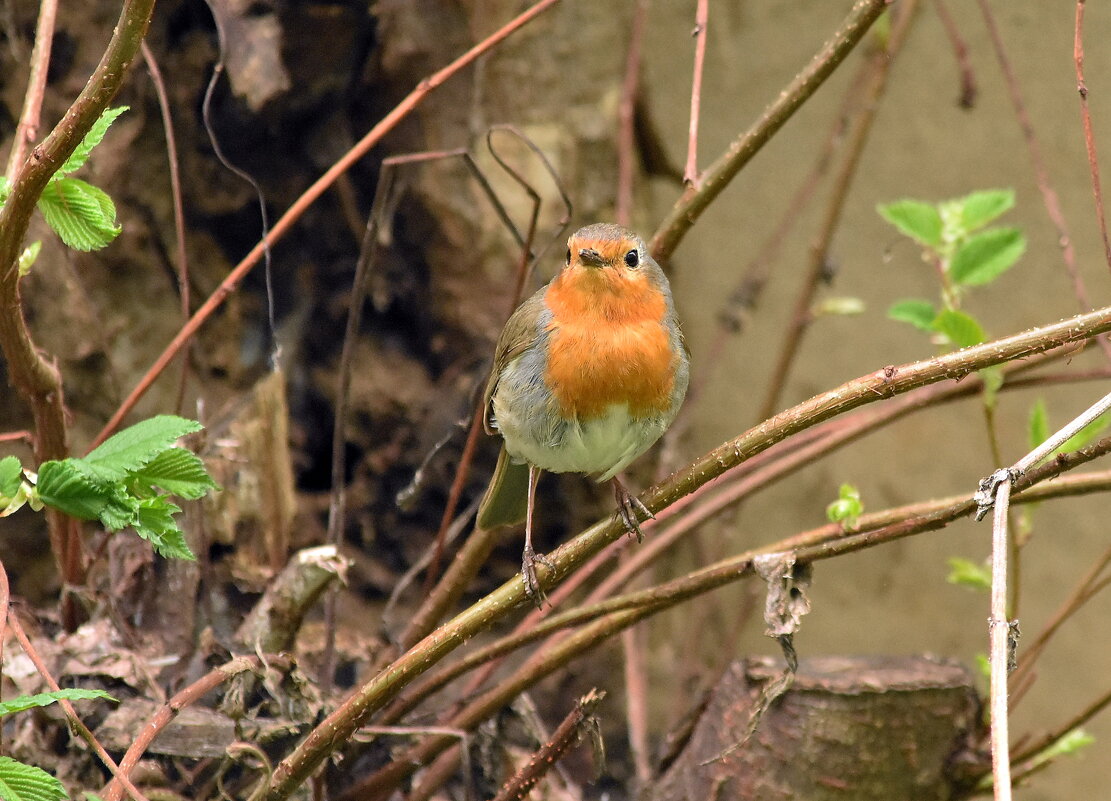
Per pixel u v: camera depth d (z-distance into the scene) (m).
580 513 10.02
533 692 9.95
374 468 9.85
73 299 8.72
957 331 6.11
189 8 8.79
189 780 6.59
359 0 8.97
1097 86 9.98
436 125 9.41
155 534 4.91
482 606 5.48
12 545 8.84
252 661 5.94
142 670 6.77
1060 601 10.16
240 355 9.47
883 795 6.48
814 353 10.85
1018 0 10.14
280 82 8.66
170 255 9.09
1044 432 6.50
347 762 7.03
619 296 6.44
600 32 10.09
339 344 9.84
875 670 6.68
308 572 6.87
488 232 9.52
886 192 10.63
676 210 6.74
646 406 6.54
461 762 7.14
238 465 7.69
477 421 7.62
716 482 9.39
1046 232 10.14
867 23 6.18
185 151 9.02
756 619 10.93
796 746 6.43
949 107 10.38
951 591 10.47
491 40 6.83
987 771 6.61
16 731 6.60
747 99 10.90
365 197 9.56
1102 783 10.00
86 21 8.62
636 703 9.19
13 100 8.70
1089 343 7.01
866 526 6.02
